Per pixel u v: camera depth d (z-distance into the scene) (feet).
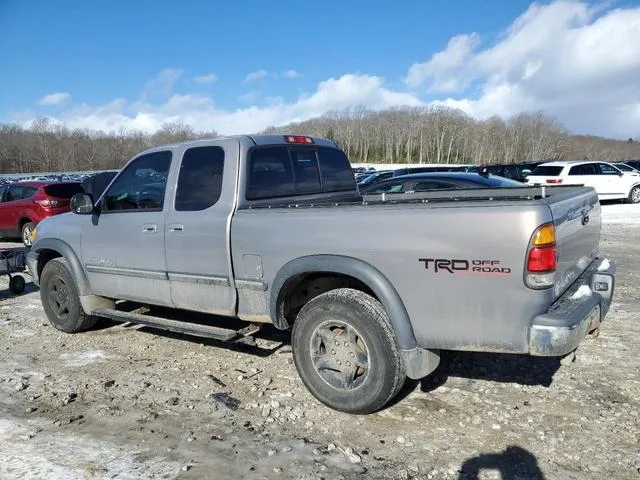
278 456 10.53
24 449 11.00
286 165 15.47
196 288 14.76
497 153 391.86
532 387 13.29
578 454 10.34
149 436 11.45
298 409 12.49
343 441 11.06
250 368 15.07
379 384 11.48
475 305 10.43
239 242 13.51
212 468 10.18
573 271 11.91
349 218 11.74
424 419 11.85
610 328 17.70
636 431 11.11
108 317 17.20
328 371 12.38
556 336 9.80
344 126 415.44
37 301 24.49
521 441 10.84
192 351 16.61
